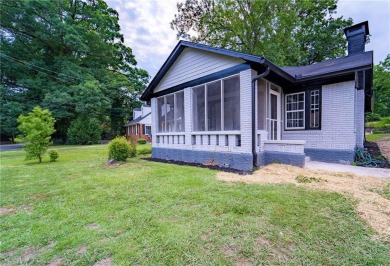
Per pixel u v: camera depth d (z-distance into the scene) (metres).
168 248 2.01
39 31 20.02
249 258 1.85
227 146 5.98
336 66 6.68
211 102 6.54
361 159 6.02
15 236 2.39
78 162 8.14
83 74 21.78
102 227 2.52
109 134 31.95
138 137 27.75
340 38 18.61
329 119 6.43
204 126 6.76
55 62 21.59
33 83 19.67
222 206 2.95
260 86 6.11
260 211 2.74
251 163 5.32
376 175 4.40
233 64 5.78
